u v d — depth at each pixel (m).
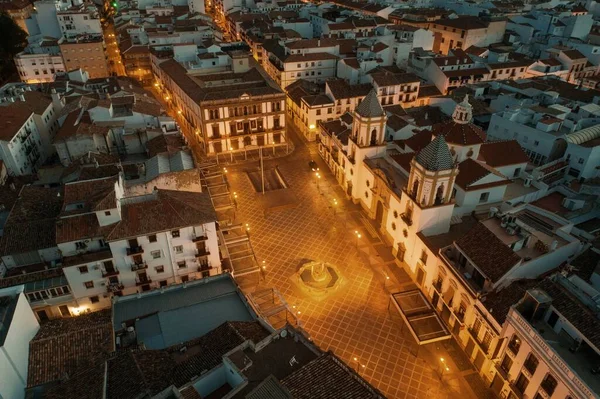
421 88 115.50
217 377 39.25
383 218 72.38
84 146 79.25
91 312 52.56
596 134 81.81
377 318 57.66
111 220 54.41
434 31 166.25
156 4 189.88
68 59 128.50
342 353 52.81
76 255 54.22
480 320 48.66
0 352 37.38
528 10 186.62
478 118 98.50
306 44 123.56
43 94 99.19
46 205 61.56
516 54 134.88
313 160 96.88
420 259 60.88
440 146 56.62
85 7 152.62
